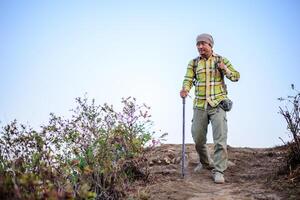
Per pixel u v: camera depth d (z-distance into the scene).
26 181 3.64
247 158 7.04
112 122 5.42
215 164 5.69
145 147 6.00
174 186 5.29
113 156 5.24
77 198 4.18
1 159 4.24
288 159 5.59
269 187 5.09
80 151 5.00
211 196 4.93
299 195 4.65
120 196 4.90
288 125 5.60
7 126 4.49
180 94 5.92
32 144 4.50
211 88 5.82
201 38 5.84
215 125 5.71
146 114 5.70
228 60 5.88
